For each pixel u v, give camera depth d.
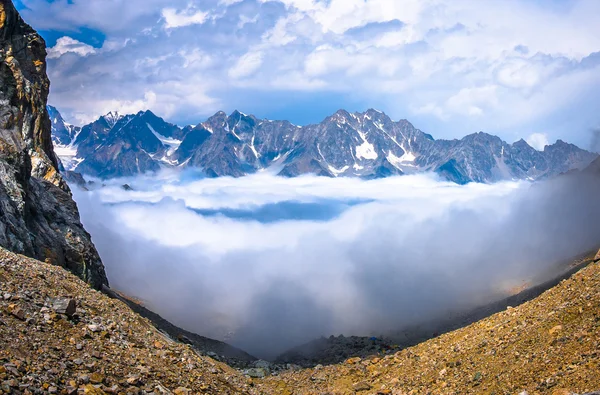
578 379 23.86
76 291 31.94
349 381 43.47
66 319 26.27
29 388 19.09
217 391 28.78
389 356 46.75
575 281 36.31
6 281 27.61
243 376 46.50
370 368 45.41
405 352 45.78
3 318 23.48
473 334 40.16
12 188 46.59
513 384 27.22
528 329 33.22
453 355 36.84
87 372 22.61
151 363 27.03
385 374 41.94
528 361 28.83
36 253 47.41
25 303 25.95
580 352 26.50
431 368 36.72
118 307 33.78
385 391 36.31
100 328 27.59
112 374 23.67
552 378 25.14
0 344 21.31
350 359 49.62
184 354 31.19
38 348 22.50
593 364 24.42
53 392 19.64
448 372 34.00
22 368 20.23
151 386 24.38
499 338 34.69
